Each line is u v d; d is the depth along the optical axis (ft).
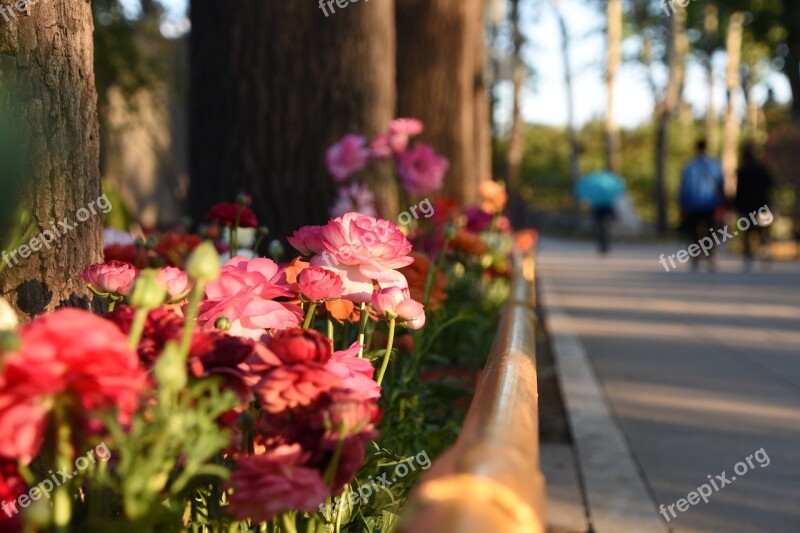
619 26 160.45
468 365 19.17
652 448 16.72
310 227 7.84
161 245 11.20
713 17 135.85
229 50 19.33
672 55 151.94
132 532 4.32
